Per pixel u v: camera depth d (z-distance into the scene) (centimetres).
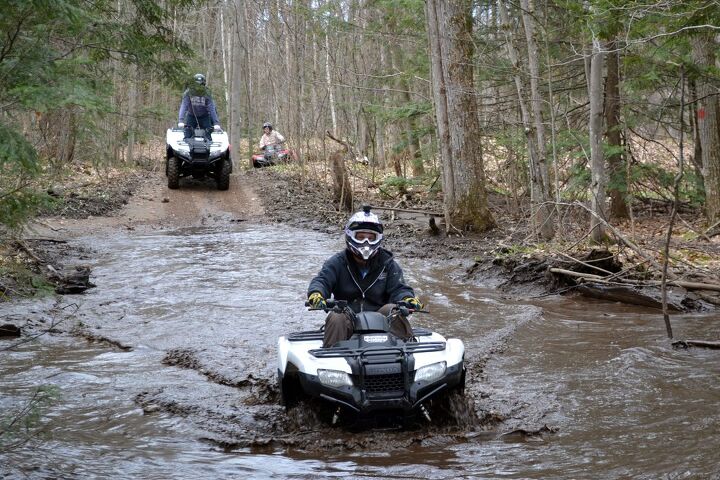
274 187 2542
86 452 494
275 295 1094
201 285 1171
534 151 1551
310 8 2227
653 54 1252
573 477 439
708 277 1072
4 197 486
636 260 1207
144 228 1892
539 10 1603
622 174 1683
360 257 612
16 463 464
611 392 625
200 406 607
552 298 1088
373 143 2483
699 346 774
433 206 2177
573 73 1825
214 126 2506
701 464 451
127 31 670
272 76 3247
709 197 1742
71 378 684
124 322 923
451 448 504
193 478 447
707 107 1717
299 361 546
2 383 663
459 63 1672
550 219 1538
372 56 2505
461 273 1288
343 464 473
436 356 548
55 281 1120
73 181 2381
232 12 3900
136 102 2903
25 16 476
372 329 574
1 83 488
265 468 466
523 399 615
